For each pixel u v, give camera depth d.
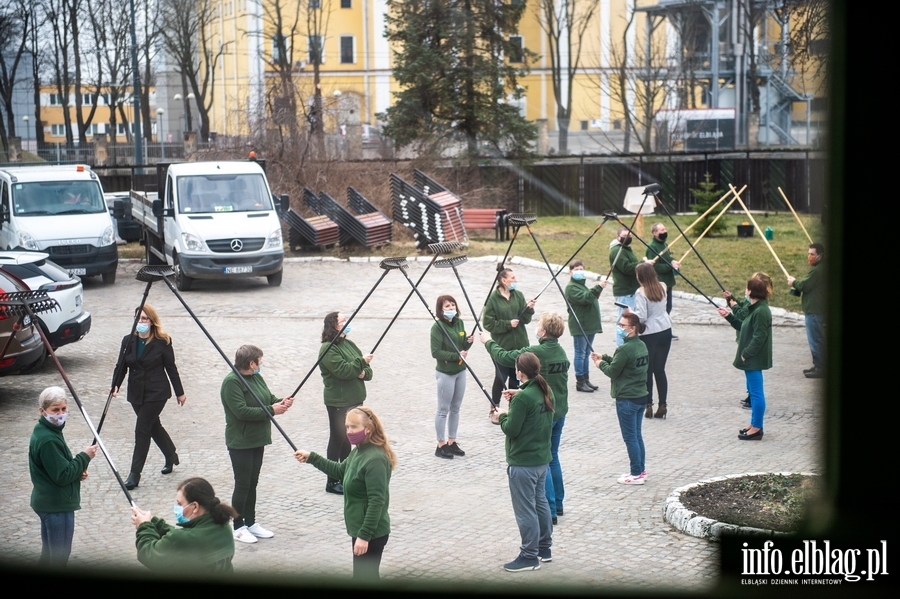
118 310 18.03
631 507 8.20
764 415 11.14
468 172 33.69
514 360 9.61
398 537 7.57
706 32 51.41
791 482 8.09
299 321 16.94
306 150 29.55
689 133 42.41
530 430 6.95
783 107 45.47
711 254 23.94
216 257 19.78
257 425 7.66
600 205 35.47
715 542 7.21
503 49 35.84
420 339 15.47
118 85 52.69
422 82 33.59
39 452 6.40
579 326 10.98
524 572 6.81
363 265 23.17
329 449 8.97
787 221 31.09
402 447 10.09
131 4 36.53
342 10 63.47
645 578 6.60
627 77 48.59
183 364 13.82
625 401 8.73
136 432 8.94
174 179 20.62
